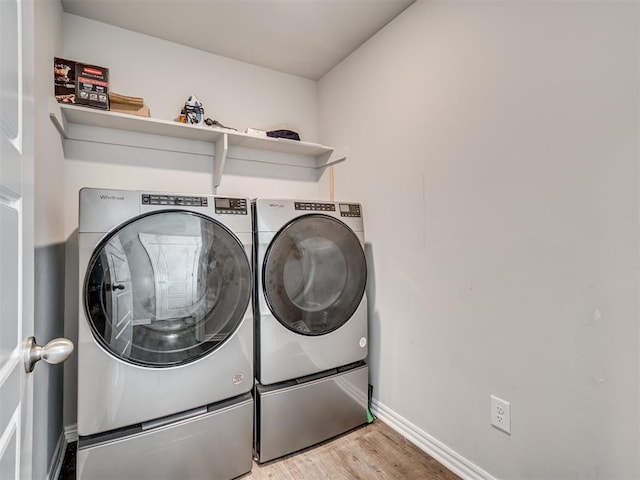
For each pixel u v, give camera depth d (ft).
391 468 5.08
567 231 3.73
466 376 4.86
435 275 5.37
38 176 4.10
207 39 6.85
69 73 5.24
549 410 3.91
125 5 5.79
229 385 4.82
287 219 5.45
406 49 5.93
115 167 6.34
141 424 4.27
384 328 6.41
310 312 5.56
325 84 8.35
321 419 5.65
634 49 3.23
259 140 7.16
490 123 4.53
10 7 2.08
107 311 4.03
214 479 4.69
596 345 3.51
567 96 3.72
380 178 6.55
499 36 4.41
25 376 2.35
